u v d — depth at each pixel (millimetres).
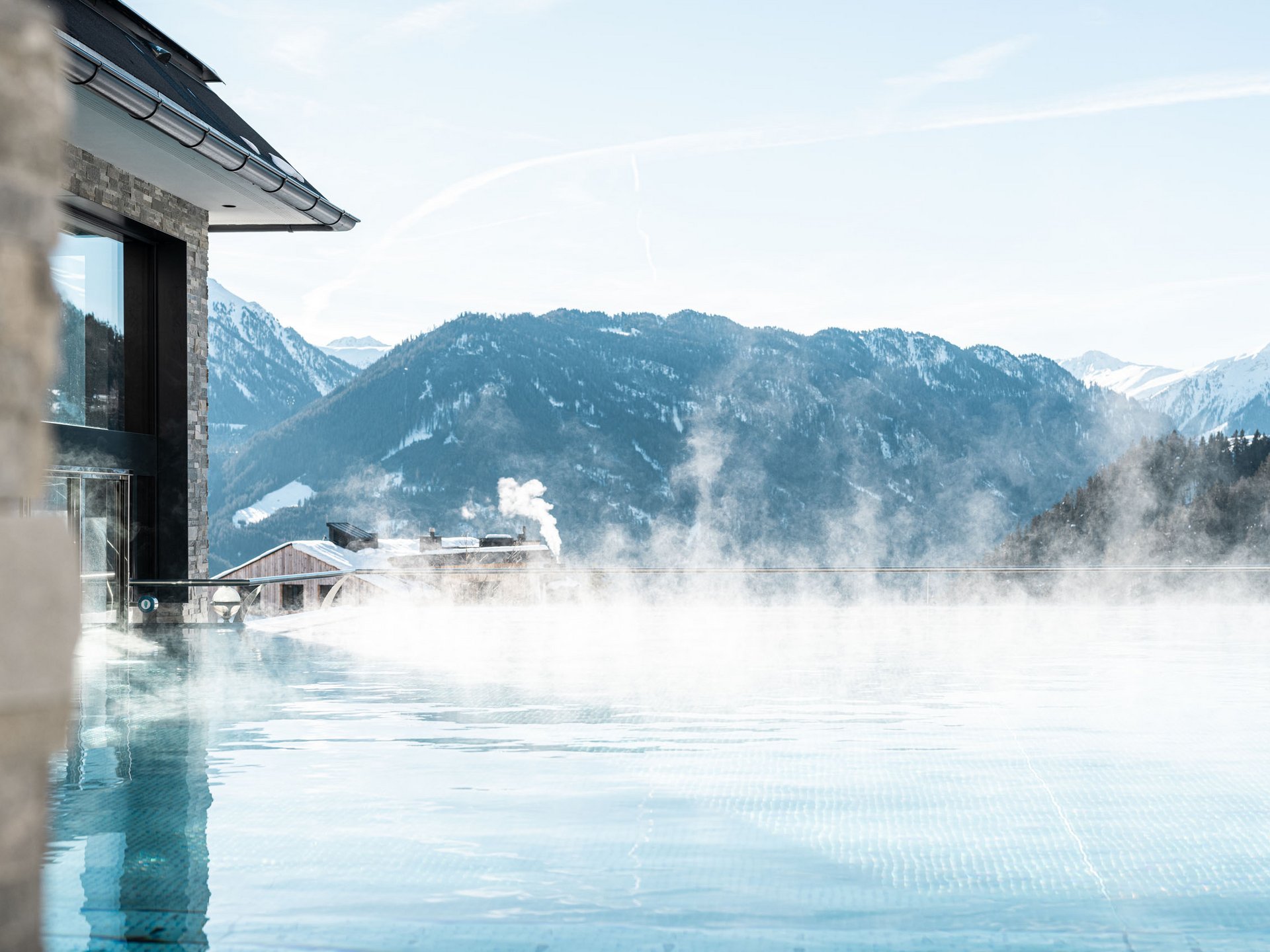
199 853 3461
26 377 893
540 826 3803
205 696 7074
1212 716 6113
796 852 3451
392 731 5766
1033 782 4469
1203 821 3814
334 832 3725
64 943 2639
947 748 5199
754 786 4422
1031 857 3381
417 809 4070
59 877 3197
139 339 12094
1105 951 2582
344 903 2963
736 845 3547
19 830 880
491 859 3385
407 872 3254
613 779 4570
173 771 4785
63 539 911
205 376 12758
